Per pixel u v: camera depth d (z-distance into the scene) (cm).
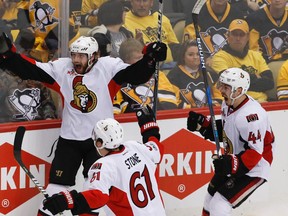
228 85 1454
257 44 1759
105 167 1252
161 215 1280
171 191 1708
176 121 1681
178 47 1697
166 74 1697
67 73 1531
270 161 1505
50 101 1605
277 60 1777
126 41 1653
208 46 1727
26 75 1502
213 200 1503
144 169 1288
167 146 1686
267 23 1755
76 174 1577
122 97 1655
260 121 1455
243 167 1445
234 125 1473
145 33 1667
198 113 1577
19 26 1574
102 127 1280
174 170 1702
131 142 1314
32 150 1577
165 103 1691
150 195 1277
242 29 1739
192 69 1714
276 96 1784
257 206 1753
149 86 1664
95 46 1521
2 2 1550
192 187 1723
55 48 1608
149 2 1658
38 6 1575
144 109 1416
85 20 1612
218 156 1468
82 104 1530
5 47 1463
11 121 1578
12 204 1580
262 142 1455
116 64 1537
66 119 1544
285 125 1775
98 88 1531
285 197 1788
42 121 1583
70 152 1540
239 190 1488
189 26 1702
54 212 1224
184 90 1711
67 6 1584
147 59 1505
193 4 1698
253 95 1767
